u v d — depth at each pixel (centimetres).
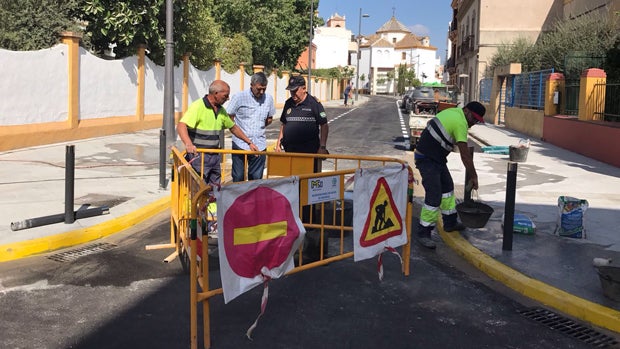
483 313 492
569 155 1545
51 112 1359
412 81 9275
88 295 500
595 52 1877
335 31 9519
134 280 540
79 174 1021
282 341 421
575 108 1795
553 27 2994
